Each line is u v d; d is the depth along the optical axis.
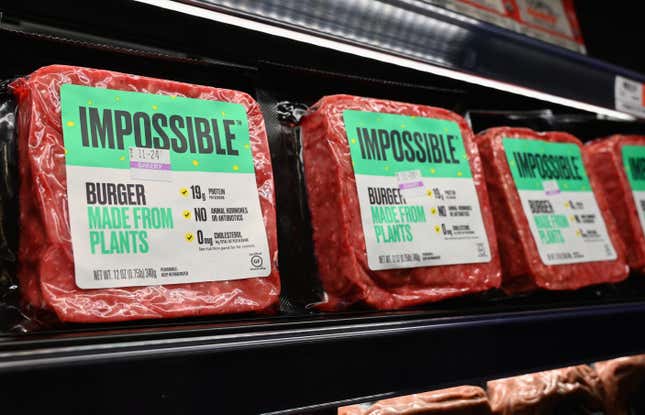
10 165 0.92
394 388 0.90
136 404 0.70
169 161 0.97
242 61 1.26
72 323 0.83
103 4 1.08
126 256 0.88
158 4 0.95
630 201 1.63
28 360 0.65
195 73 1.21
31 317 0.84
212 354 0.77
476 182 1.30
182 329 0.82
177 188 0.96
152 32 1.14
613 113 1.55
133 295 0.87
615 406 1.55
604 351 1.18
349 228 1.10
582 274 1.37
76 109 0.92
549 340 1.11
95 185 0.89
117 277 0.87
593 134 1.92
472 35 1.19
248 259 0.99
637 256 1.58
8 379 0.63
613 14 2.45
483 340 1.02
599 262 1.42
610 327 1.22
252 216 1.02
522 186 1.39
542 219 1.38
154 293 0.89
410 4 1.11
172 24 1.16
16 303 0.87
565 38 2.12
